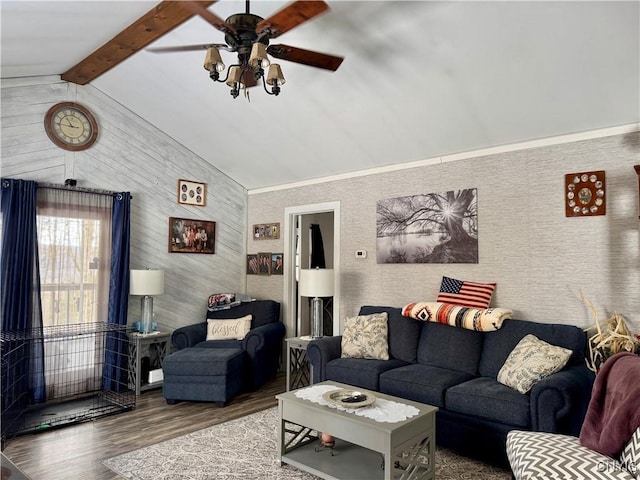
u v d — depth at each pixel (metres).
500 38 2.79
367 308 4.47
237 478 2.72
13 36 3.17
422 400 3.22
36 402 4.04
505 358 3.37
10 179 3.93
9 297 3.87
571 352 2.96
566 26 2.60
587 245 3.36
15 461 2.96
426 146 4.12
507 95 3.26
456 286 3.95
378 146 4.32
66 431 3.49
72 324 4.34
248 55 2.45
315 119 4.21
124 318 4.64
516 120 3.48
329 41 3.20
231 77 2.50
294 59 2.62
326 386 3.15
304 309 5.84
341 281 4.99
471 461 3.01
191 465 2.89
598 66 2.81
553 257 3.52
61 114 4.39
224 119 4.65
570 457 1.87
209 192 5.71
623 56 2.70
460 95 3.39
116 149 4.82
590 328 3.29
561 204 3.49
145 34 3.39
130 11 3.15
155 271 4.66
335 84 3.66
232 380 4.25
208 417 3.84
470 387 3.07
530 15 2.59
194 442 3.27
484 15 2.66
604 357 2.90
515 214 3.74
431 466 2.59
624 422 1.84
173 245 5.28
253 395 4.52
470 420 3.01
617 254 3.22
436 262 4.20
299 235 5.69
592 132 3.36
